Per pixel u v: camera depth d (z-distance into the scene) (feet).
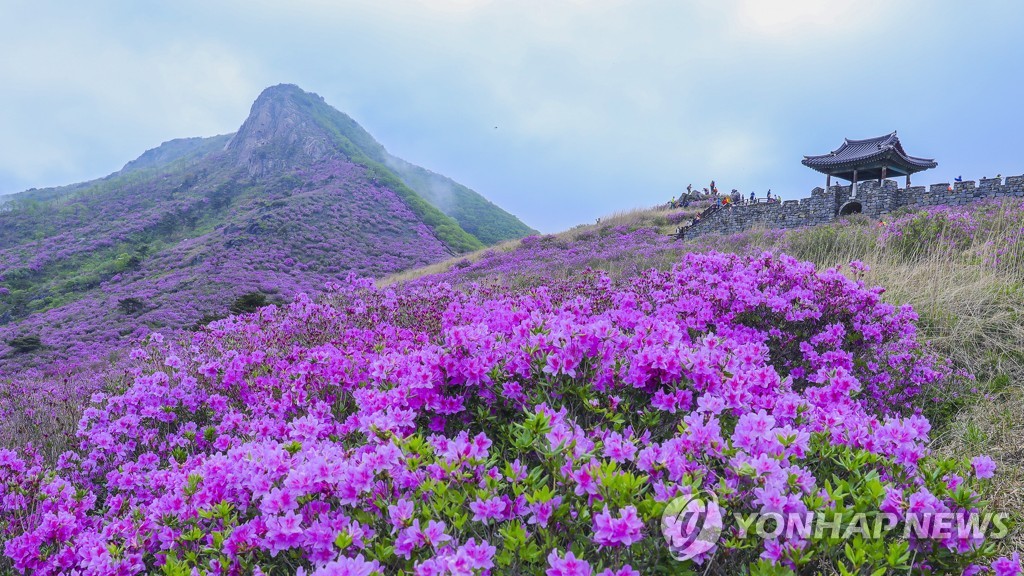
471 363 10.02
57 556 9.93
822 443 8.13
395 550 6.18
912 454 7.84
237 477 8.34
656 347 9.96
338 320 22.38
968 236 30.37
